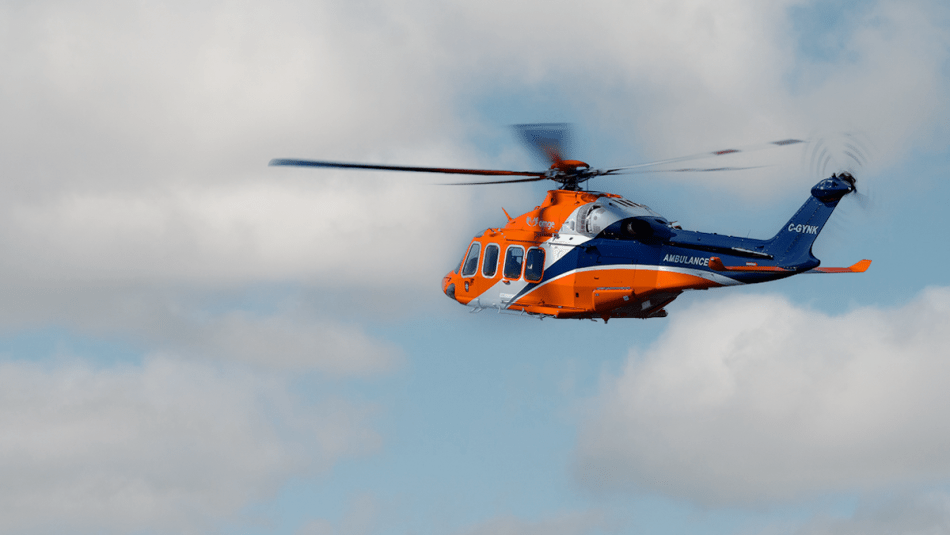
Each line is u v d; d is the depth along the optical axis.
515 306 112.31
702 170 101.94
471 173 104.69
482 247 116.19
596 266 106.06
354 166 97.88
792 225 98.38
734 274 99.31
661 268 102.94
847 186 96.06
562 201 110.44
